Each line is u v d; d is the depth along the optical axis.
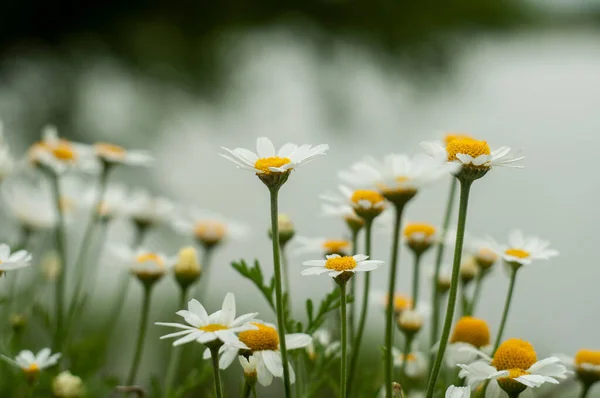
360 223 0.81
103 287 1.53
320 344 0.79
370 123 4.77
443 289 0.85
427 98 5.86
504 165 0.71
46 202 0.95
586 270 2.11
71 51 6.66
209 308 1.54
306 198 2.72
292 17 10.52
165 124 4.40
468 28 11.28
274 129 4.51
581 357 0.79
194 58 7.22
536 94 5.86
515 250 0.77
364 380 0.82
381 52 8.63
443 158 0.71
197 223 0.92
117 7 8.27
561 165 3.44
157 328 1.29
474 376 0.72
